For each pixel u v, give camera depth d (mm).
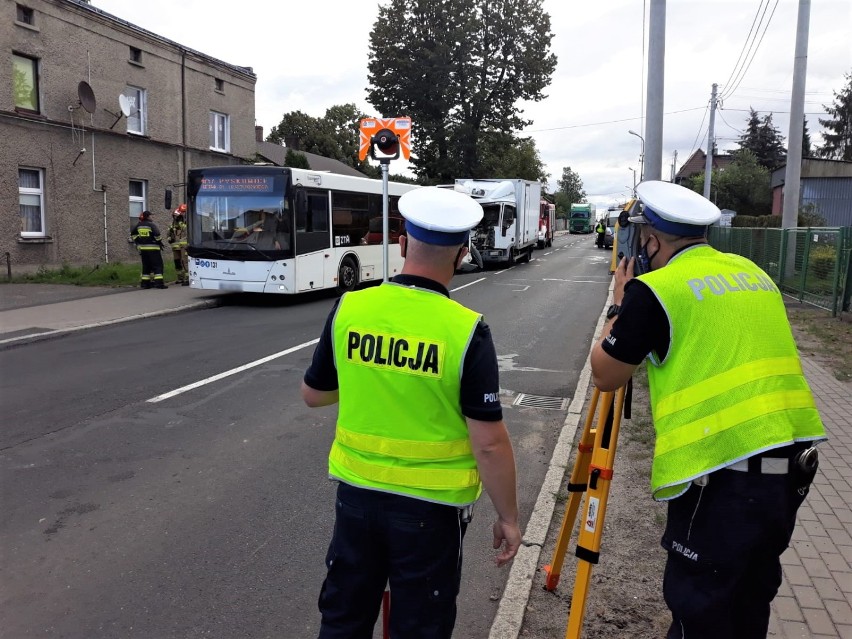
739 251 21047
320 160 48094
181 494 4703
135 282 17078
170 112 22391
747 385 2012
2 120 16609
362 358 2137
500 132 44750
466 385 2062
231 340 10312
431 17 42406
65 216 18609
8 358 9016
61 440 5766
